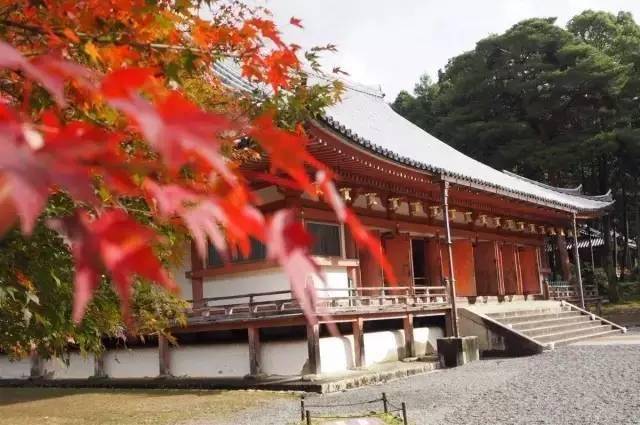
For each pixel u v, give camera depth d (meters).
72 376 16.00
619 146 37.94
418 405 9.57
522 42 41.28
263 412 9.64
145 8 2.24
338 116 18.50
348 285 15.33
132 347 15.21
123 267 0.54
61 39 2.09
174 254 3.40
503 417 8.38
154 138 0.51
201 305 14.94
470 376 12.66
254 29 2.81
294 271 0.58
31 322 3.71
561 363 13.76
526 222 25.58
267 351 13.31
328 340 13.25
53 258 3.13
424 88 59.59
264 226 0.60
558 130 42.19
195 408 10.42
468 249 22.08
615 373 11.66
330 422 7.14
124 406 11.11
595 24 45.84
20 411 11.13
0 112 0.51
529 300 25.25
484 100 43.47
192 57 2.52
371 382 12.38
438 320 18.47
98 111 1.77
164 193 0.63
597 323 22.77
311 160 0.71
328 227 15.03
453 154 24.69
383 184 16.33
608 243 37.91
